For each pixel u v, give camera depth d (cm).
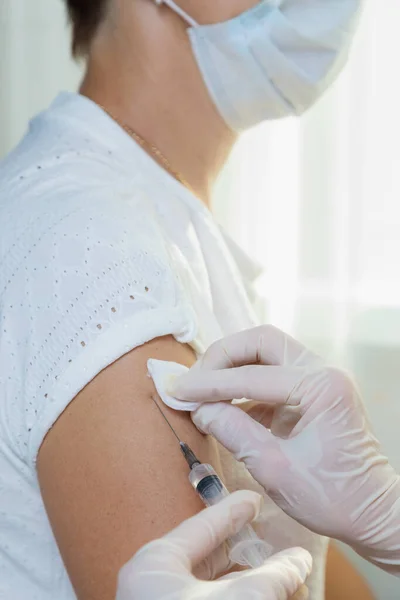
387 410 142
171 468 59
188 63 76
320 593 75
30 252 64
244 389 61
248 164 145
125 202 66
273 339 63
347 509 61
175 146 77
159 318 61
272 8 75
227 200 146
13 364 63
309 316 143
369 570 139
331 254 143
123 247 62
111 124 73
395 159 139
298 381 61
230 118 78
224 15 74
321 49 77
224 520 57
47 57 160
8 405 62
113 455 59
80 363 60
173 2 74
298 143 143
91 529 58
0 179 70
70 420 60
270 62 76
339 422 61
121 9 75
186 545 56
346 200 142
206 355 63
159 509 58
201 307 69
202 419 61
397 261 141
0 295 64
